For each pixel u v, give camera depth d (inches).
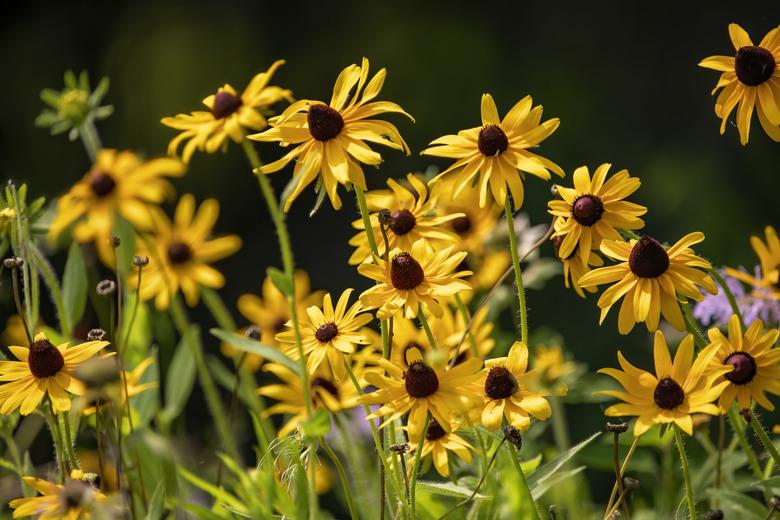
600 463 68.7
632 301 60.9
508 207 61.9
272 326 75.3
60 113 73.0
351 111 61.9
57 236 74.2
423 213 64.3
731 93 62.6
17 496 65.4
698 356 59.7
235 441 70.1
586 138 165.2
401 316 63.7
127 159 75.6
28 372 62.2
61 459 63.4
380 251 64.2
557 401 69.8
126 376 66.6
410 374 60.2
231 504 61.9
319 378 66.1
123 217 74.0
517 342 61.1
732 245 145.7
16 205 64.5
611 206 61.9
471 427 62.2
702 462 68.9
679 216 150.7
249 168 166.1
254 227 165.6
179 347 71.2
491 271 70.9
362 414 68.7
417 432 60.0
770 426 109.2
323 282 155.5
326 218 159.5
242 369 71.1
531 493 61.7
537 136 62.0
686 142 161.0
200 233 75.7
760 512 62.3
